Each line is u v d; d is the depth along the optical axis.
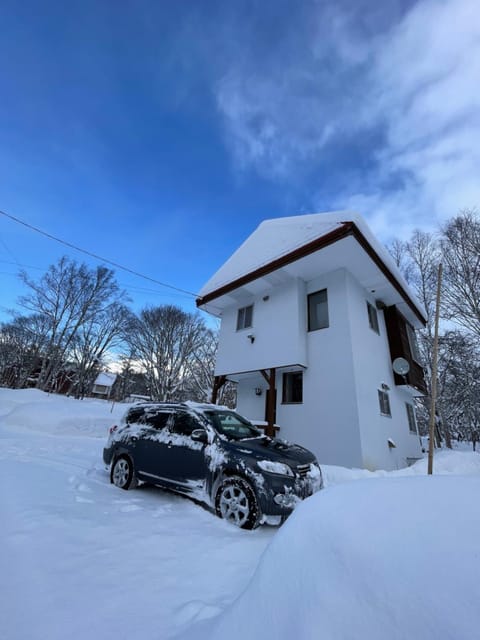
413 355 12.08
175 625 1.58
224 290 10.88
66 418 10.30
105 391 46.81
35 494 3.48
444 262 16.84
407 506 1.72
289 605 1.35
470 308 15.70
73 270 29.09
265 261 9.62
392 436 9.07
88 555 2.31
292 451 4.14
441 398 17.05
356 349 8.27
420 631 1.06
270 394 9.06
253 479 3.39
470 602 1.10
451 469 6.93
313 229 8.80
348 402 7.69
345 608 1.22
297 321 9.03
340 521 1.69
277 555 1.68
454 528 1.48
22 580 1.88
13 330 30.14
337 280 9.05
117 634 1.49
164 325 29.27
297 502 3.37
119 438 5.06
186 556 2.50
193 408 4.67
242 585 2.07
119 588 1.92
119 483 4.70
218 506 3.61
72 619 1.58
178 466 4.14
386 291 10.30
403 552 1.38
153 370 28.56
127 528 2.96
